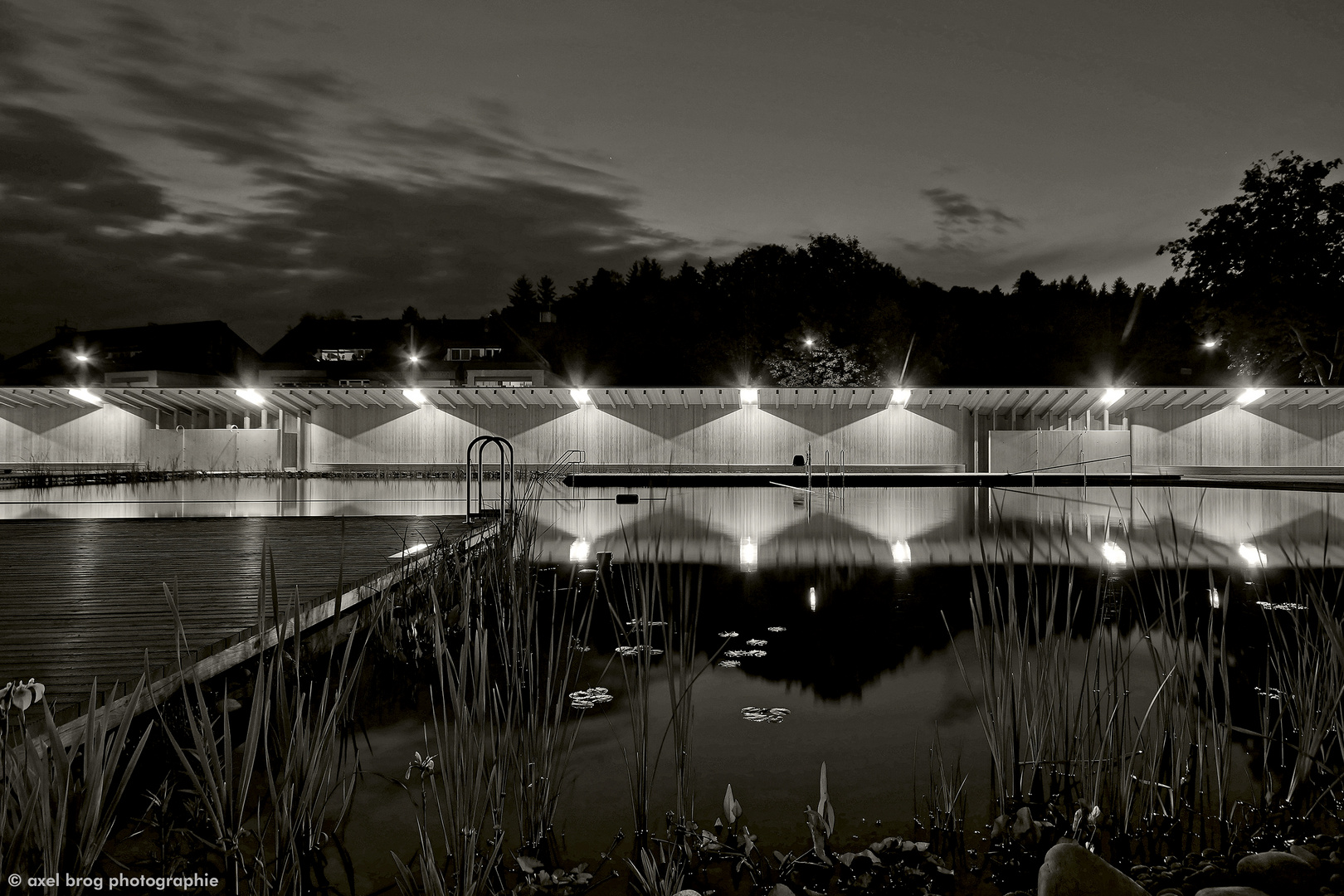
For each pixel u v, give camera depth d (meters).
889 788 2.60
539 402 21.28
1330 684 2.59
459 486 17.05
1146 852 2.25
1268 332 24.95
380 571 5.32
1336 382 25.11
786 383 32.75
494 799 2.34
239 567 5.59
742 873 2.13
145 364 37.00
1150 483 18.31
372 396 20.88
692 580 6.29
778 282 37.88
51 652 3.30
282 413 21.61
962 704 3.37
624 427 21.34
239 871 2.14
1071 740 2.69
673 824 2.38
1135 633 4.34
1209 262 26.27
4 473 19.98
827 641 4.39
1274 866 2.02
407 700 3.49
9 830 1.75
